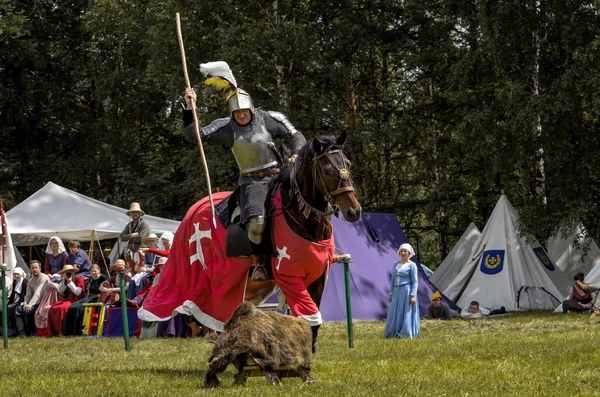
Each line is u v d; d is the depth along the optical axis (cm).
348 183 723
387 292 1839
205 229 830
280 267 754
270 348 664
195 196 2734
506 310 1978
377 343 1162
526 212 2094
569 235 2136
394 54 2867
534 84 2295
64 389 698
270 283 826
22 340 1505
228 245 802
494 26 2155
